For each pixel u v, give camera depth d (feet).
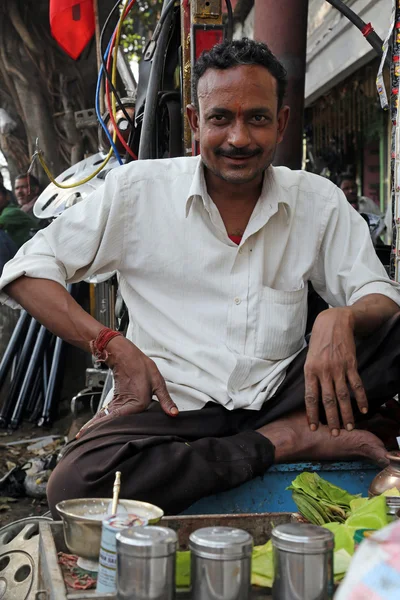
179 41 11.65
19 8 26.68
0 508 13.38
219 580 4.49
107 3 26.99
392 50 9.66
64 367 20.17
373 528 5.39
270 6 12.93
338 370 7.53
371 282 8.34
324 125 28.84
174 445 7.02
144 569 4.39
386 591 3.52
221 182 7.92
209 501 7.43
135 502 5.61
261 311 8.00
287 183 8.40
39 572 5.73
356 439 7.55
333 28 25.44
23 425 20.11
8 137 26.66
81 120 17.24
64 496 7.03
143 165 8.32
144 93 12.03
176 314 8.07
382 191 27.66
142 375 7.48
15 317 22.36
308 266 8.46
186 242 8.04
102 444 7.07
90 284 19.26
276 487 7.57
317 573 4.53
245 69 7.45
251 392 7.88
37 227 23.31
